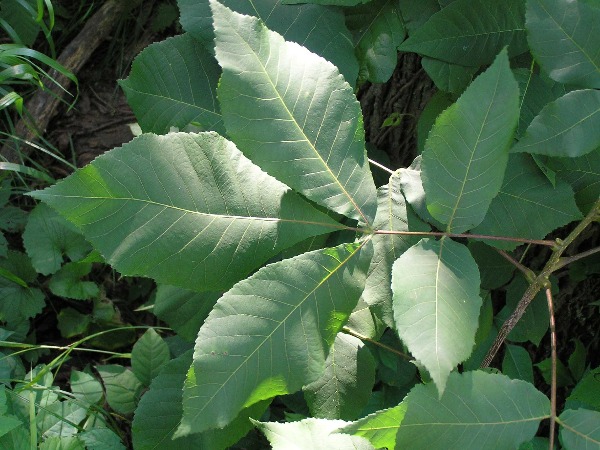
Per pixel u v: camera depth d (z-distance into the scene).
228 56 0.34
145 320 0.82
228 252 0.34
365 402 0.41
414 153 0.63
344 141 0.35
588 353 0.66
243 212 0.34
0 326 0.76
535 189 0.41
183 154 0.33
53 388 0.64
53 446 0.59
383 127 0.63
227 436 0.38
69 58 0.81
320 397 0.40
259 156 0.34
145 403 0.43
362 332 0.41
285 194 0.35
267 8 0.44
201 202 0.33
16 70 0.64
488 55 0.45
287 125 0.34
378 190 0.40
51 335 0.82
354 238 0.40
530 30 0.36
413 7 0.46
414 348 0.30
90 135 0.83
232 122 0.34
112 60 0.85
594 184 0.42
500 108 0.32
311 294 0.33
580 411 0.32
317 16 0.44
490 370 0.42
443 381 0.29
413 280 0.32
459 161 0.34
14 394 0.62
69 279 0.77
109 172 0.32
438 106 0.49
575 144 0.36
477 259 0.52
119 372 0.69
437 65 0.46
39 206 0.76
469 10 0.44
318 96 0.35
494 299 0.61
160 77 0.44
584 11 0.35
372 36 0.47
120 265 0.32
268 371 0.32
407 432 0.32
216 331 0.32
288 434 0.33
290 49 0.35
